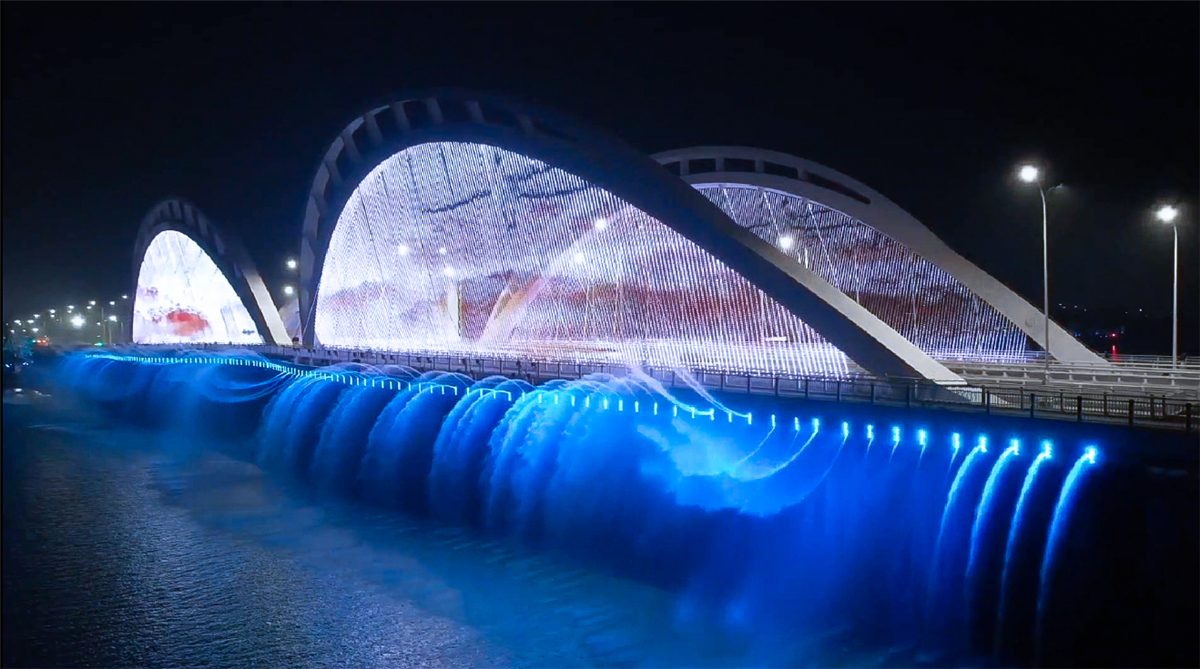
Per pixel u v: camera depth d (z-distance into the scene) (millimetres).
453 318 44156
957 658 15141
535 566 22641
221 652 17703
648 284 34344
